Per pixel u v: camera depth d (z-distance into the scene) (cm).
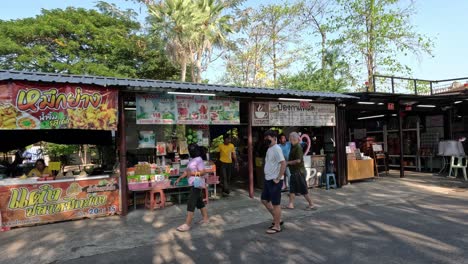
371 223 599
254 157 1110
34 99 611
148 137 827
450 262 401
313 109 1017
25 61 1669
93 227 626
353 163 1107
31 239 559
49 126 621
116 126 686
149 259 457
